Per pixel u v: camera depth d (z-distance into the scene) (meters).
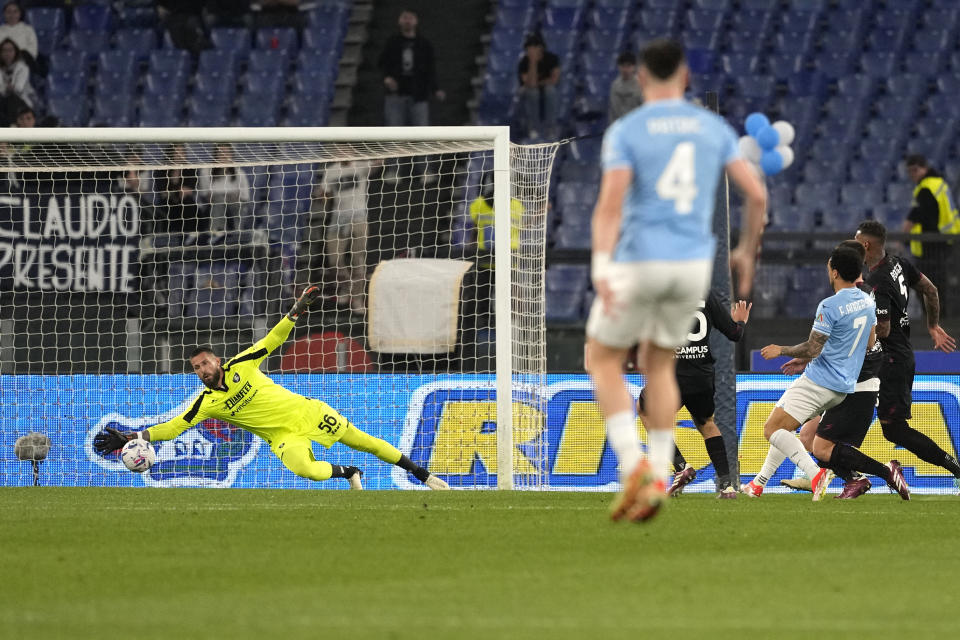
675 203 16.55
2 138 38.56
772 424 32.38
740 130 72.50
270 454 41.12
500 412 36.66
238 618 13.79
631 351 39.97
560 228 63.50
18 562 18.39
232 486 41.12
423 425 41.03
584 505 28.55
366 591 15.76
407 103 67.00
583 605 14.73
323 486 40.84
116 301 47.12
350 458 40.97
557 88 72.38
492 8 77.81
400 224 53.09
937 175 58.50
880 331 32.62
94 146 45.62
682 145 16.64
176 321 47.38
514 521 24.36
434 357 43.75
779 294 48.94
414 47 66.69
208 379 35.50
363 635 12.78
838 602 15.02
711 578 16.94
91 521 24.45
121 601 14.96
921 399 40.69
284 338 36.25
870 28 78.62
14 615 13.99
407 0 77.94
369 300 44.28
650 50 17.16
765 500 31.81
